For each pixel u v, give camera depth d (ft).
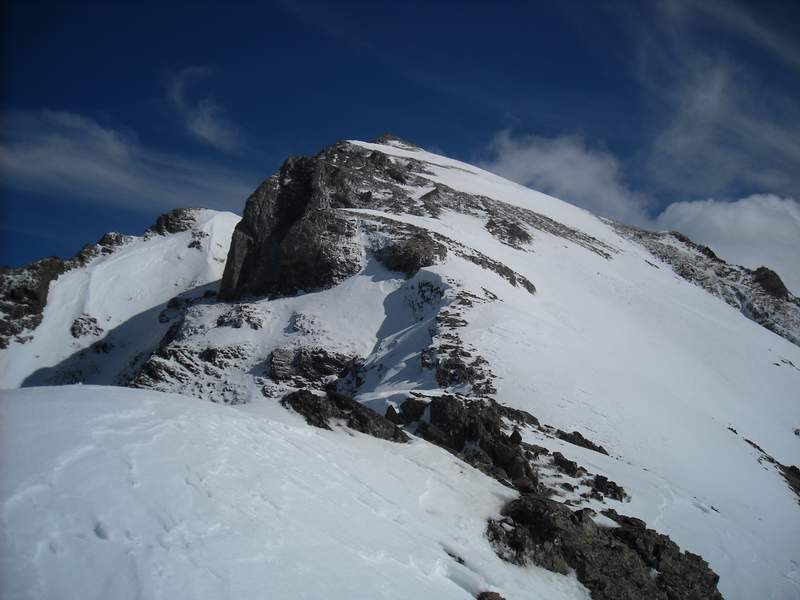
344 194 271.08
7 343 273.75
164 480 40.06
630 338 216.33
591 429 120.98
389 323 180.65
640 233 429.38
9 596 28.60
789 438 185.78
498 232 273.33
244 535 38.45
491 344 147.33
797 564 92.63
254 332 190.39
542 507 61.11
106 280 315.99
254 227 251.60
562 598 52.70
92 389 50.52
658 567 64.08
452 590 45.42
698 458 124.77
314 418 65.51
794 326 326.03
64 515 34.22
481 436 84.02
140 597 31.35
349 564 40.96
